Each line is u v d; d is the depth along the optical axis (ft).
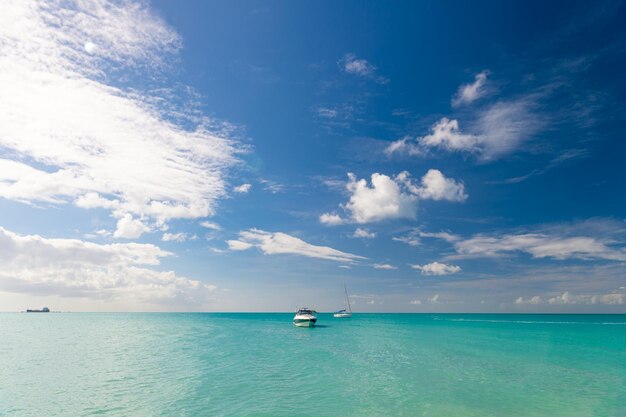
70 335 209.05
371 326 298.97
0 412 59.16
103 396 68.33
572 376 85.35
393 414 57.31
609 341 166.91
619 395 68.08
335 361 108.17
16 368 98.32
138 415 57.26
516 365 99.81
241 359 112.47
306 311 265.13
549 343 157.58
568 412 58.34
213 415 56.80
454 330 246.88
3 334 216.33
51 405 62.75
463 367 97.40
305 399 65.77
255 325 330.13
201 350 136.46
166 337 194.59
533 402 63.57
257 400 65.16
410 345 150.51
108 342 167.43
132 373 90.43
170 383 78.89
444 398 66.18
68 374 89.51
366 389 72.69
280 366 99.55
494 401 64.18
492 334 209.87
